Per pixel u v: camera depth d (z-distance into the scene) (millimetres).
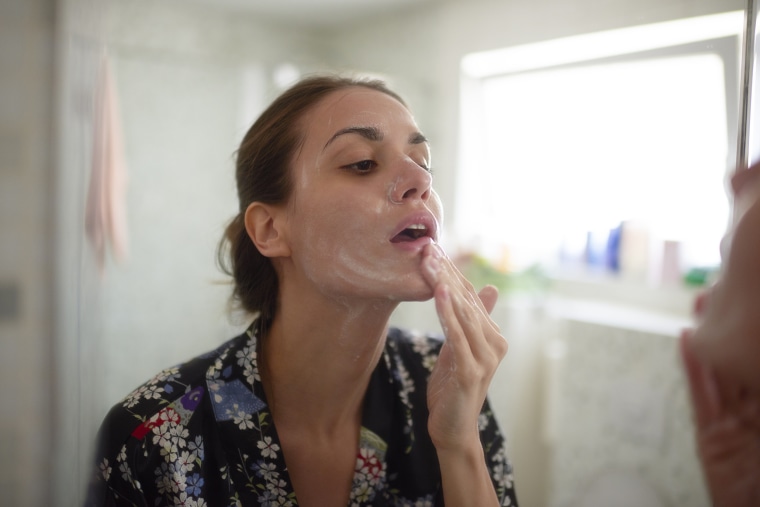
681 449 1307
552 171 1731
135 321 1847
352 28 2174
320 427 685
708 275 1404
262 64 1890
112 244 1641
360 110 622
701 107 1280
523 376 1574
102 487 585
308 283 632
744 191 379
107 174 1553
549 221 1760
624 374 1410
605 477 1448
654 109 1419
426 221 582
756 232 354
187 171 1882
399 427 704
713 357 378
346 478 688
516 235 1828
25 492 342
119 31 1884
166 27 1976
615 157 1568
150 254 1860
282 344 674
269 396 678
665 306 1511
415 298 568
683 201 1416
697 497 1280
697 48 1029
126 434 613
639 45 1229
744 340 359
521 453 1582
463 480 591
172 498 611
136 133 1805
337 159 607
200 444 634
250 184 685
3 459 335
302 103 656
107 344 1796
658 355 1348
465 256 1688
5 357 332
